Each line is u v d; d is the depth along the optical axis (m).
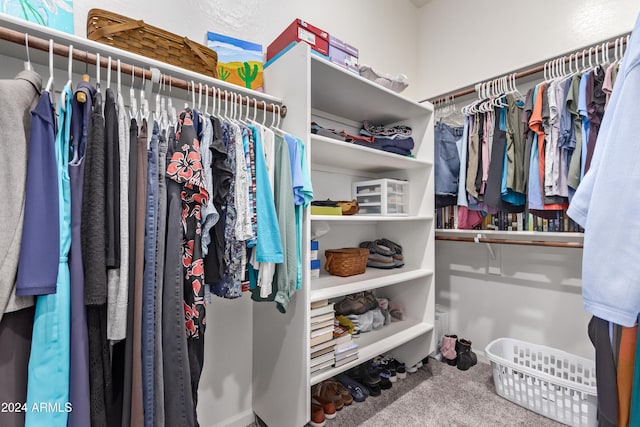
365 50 2.20
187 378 0.88
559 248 1.84
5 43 0.88
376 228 2.31
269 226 1.09
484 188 1.68
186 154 0.90
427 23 2.57
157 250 0.86
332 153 1.58
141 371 0.82
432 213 1.95
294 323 1.30
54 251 0.69
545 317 1.90
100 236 0.75
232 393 1.50
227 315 1.49
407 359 2.01
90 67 1.03
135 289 0.81
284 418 1.34
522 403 1.58
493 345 1.86
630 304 0.65
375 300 1.96
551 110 1.41
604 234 0.69
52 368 0.70
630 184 0.66
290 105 1.34
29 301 0.68
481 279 2.19
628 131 0.68
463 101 2.21
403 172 2.11
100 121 0.79
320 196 1.91
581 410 1.37
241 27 1.55
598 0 1.74
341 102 1.74
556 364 1.74
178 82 1.08
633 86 0.69
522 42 2.03
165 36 1.11
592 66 1.47
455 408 1.59
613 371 1.01
